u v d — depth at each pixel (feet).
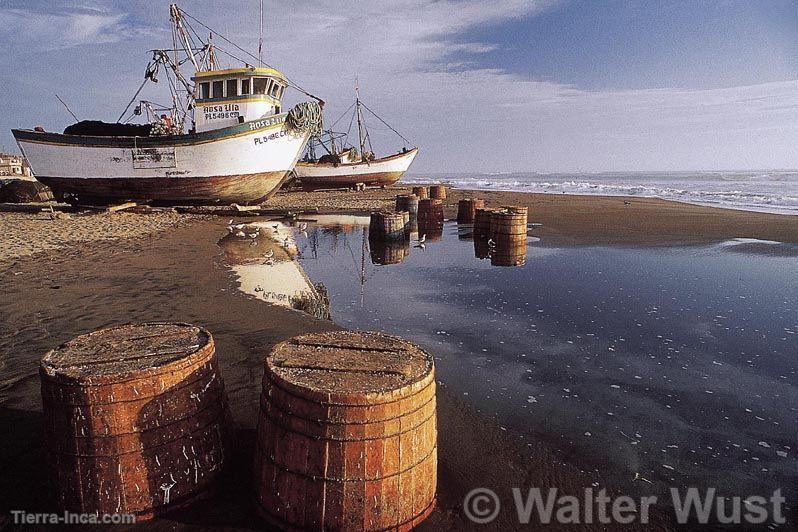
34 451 11.37
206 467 9.66
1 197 88.63
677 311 25.05
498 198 113.60
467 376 17.10
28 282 28.35
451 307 25.94
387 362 9.53
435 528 9.24
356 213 78.28
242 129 66.64
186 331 10.87
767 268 35.55
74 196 71.77
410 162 152.46
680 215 71.10
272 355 9.74
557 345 20.29
